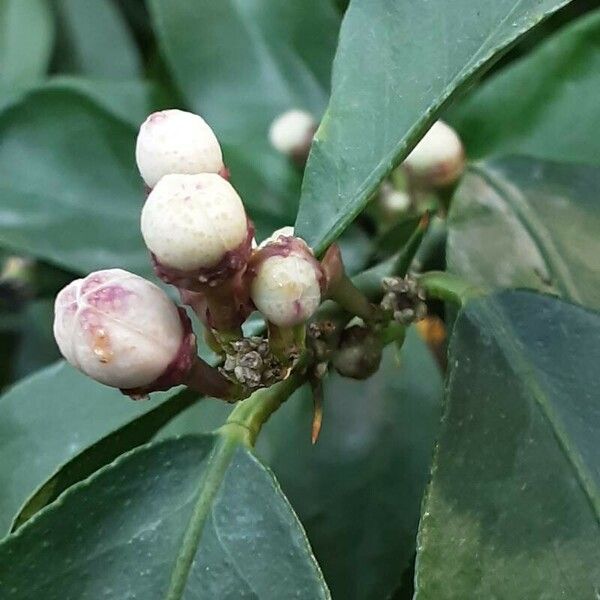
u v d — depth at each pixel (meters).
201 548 0.14
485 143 0.22
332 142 0.15
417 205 0.20
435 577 0.13
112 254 0.24
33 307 0.27
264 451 0.21
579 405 0.14
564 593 0.13
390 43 0.15
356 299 0.15
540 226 0.18
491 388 0.14
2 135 0.25
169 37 0.25
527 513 0.13
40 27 0.28
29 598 0.13
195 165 0.14
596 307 0.17
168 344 0.13
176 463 0.14
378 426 0.21
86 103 0.25
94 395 0.19
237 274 0.13
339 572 0.20
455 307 0.17
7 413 0.19
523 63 0.22
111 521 0.14
